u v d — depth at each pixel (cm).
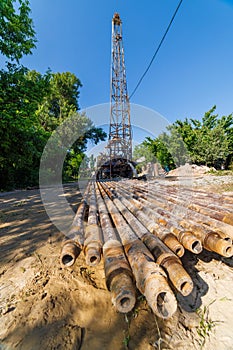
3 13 794
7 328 102
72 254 128
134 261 111
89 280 145
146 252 120
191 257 169
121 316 109
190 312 109
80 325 104
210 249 142
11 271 160
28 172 1117
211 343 89
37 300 123
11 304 120
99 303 121
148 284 89
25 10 871
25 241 226
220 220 196
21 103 883
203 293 124
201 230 155
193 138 1577
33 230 265
